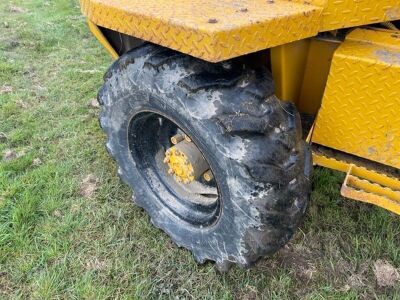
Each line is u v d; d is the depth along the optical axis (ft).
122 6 6.03
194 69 6.15
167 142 8.14
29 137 11.70
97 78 14.87
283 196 6.23
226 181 6.28
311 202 9.37
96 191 9.82
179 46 5.34
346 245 8.46
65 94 13.80
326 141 6.78
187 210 7.97
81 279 7.75
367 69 5.93
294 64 6.73
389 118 6.10
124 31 6.11
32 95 13.73
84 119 12.47
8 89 13.96
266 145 5.98
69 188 9.86
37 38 18.26
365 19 6.10
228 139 5.95
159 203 8.32
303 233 8.65
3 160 10.73
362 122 6.34
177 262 8.11
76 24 20.13
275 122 6.07
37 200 9.48
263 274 7.84
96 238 8.63
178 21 5.22
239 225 6.56
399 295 7.52
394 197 6.40
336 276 7.89
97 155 10.97
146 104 6.91
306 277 7.86
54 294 7.49
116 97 7.40
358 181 6.61
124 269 7.96
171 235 8.20
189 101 6.09
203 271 7.92
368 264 8.10
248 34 5.13
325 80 6.96
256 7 5.80
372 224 8.85
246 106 5.92
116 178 10.16
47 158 10.91
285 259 8.16
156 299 7.48
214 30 4.85
